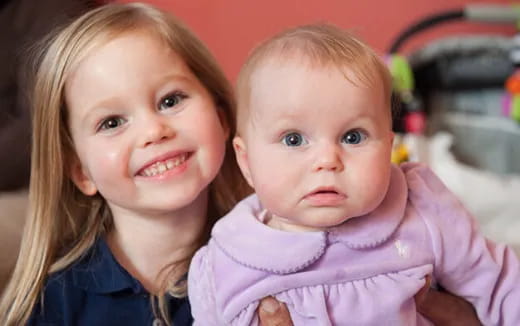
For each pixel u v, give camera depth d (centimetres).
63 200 93
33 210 91
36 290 87
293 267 69
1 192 140
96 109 79
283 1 207
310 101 64
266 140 67
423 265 71
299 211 66
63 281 87
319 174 64
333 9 212
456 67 198
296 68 66
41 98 87
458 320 78
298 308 68
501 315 73
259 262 70
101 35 81
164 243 88
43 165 90
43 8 144
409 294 68
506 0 224
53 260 90
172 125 79
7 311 89
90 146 81
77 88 81
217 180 95
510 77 197
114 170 79
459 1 220
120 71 78
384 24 217
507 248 76
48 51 87
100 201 93
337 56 66
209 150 81
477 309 75
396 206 72
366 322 67
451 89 204
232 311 71
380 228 70
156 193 80
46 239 90
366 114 65
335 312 67
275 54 68
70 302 86
